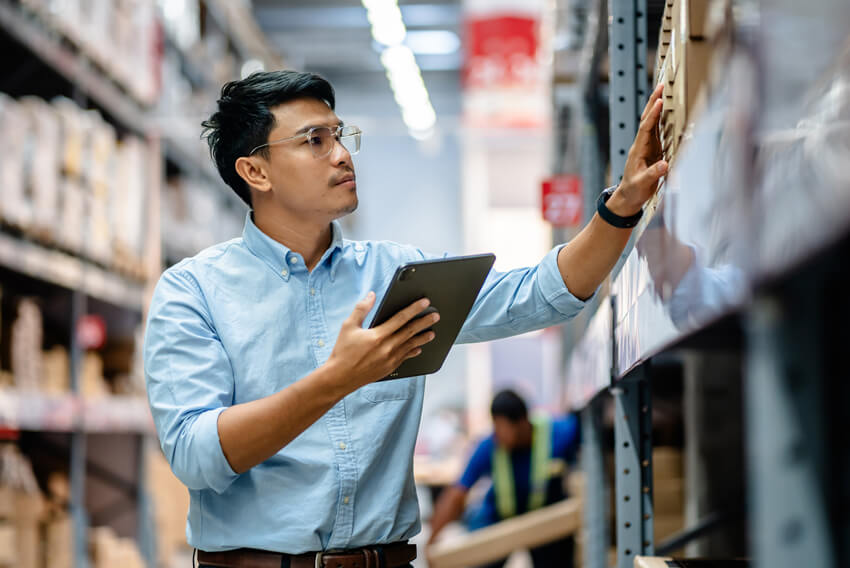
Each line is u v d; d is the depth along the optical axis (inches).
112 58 175.8
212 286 61.6
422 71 559.2
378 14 387.5
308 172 60.3
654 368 113.1
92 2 167.2
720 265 25.4
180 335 58.3
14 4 142.2
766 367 20.7
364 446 59.4
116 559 172.4
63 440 168.9
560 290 59.7
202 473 53.4
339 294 63.2
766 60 21.6
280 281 61.8
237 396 59.9
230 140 62.8
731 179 24.1
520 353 560.1
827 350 20.5
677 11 43.8
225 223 280.4
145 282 196.4
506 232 555.8
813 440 20.4
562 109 140.0
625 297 53.2
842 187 16.6
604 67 97.0
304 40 524.1
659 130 52.0
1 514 132.0
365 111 574.6
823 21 20.3
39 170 140.6
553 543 160.1
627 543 65.0
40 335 153.4
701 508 102.0
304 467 58.1
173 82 222.1
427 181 569.0
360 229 544.4
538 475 167.0
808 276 20.4
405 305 49.8
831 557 20.2
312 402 50.1
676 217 33.3
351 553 58.6
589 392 86.0
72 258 159.3
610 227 56.1
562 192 140.0
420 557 256.7
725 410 100.9
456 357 546.6
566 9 115.1
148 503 195.6
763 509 20.6
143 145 199.9
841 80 21.5
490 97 429.1
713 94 27.3
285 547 57.6
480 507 177.3
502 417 165.3
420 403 63.2
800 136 20.3
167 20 218.7
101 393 175.8
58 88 172.6
